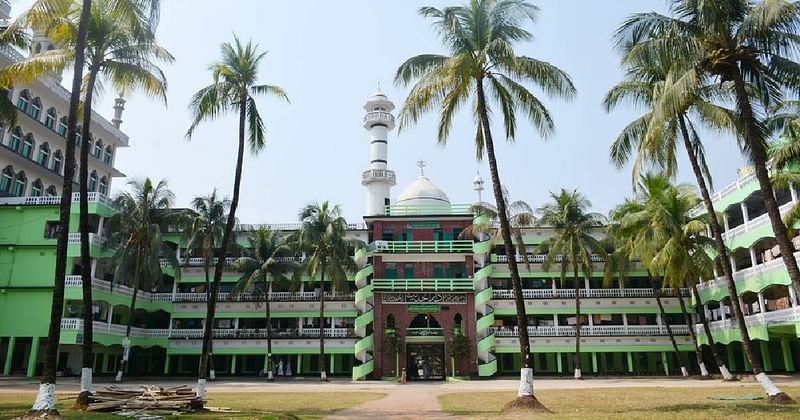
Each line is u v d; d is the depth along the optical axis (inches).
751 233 1737.2
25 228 1893.5
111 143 2469.2
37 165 1995.6
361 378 2038.6
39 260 1862.7
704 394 1061.8
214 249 2397.9
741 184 1797.5
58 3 798.5
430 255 2230.6
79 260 1873.8
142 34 904.9
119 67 952.3
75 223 1898.4
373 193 2536.9
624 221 1785.2
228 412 810.8
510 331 2223.2
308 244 2031.3
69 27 899.4
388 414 797.2
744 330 978.1
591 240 1983.3
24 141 1967.3
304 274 2367.1
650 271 1861.5
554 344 2199.8
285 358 2394.2
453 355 2069.4
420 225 2305.6
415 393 1278.3
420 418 738.2
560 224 1978.3
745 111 836.0
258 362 2384.4
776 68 836.6
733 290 1003.9
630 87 1144.2
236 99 1040.8
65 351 2022.6
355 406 933.2
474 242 2260.1
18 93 1919.3
